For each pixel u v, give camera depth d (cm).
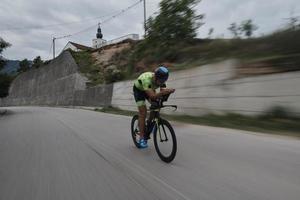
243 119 1221
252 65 1252
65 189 554
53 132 1302
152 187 543
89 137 1112
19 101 8406
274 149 761
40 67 7625
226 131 1053
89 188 553
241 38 1736
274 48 1265
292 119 1055
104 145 938
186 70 1722
